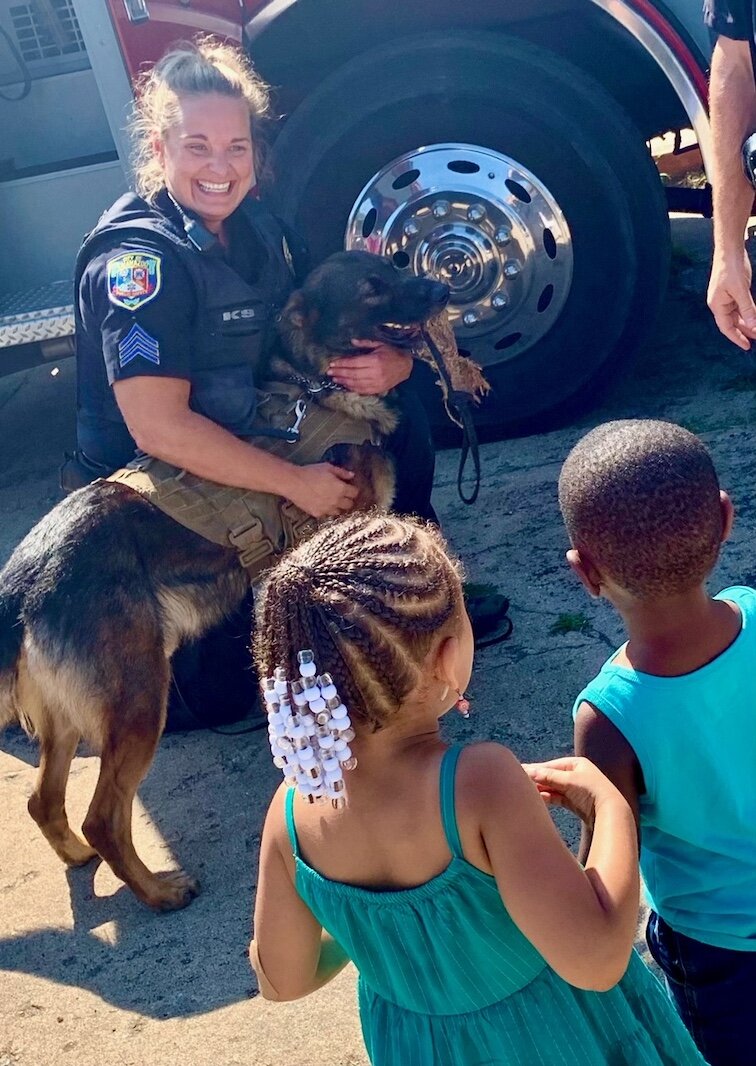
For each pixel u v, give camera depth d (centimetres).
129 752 295
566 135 452
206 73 308
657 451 161
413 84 451
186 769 355
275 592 147
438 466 500
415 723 149
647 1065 155
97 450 340
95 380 328
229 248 337
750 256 554
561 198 462
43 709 305
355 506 334
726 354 546
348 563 146
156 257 301
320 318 337
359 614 141
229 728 373
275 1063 237
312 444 330
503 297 475
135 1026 256
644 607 163
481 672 358
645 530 157
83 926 295
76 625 292
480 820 142
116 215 315
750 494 413
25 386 760
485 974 148
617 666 169
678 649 162
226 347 316
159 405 301
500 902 146
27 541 308
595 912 140
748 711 163
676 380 531
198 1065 240
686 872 170
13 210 517
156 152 315
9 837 337
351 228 477
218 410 318
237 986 261
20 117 542
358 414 340
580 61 519
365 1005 164
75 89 537
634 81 536
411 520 168
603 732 164
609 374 493
